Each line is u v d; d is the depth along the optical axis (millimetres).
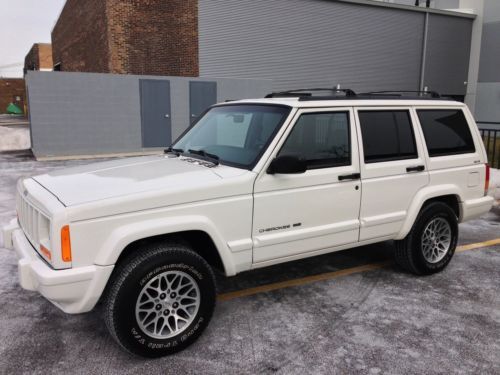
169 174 3559
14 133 22516
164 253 3207
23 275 3135
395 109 4492
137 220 3145
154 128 17203
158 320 3330
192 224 3299
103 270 3004
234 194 3506
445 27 28734
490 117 29266
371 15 25969
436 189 4691
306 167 3648
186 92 17609
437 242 4926
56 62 37125
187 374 3104
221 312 4023
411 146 4570
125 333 3113
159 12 20000
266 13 22734
